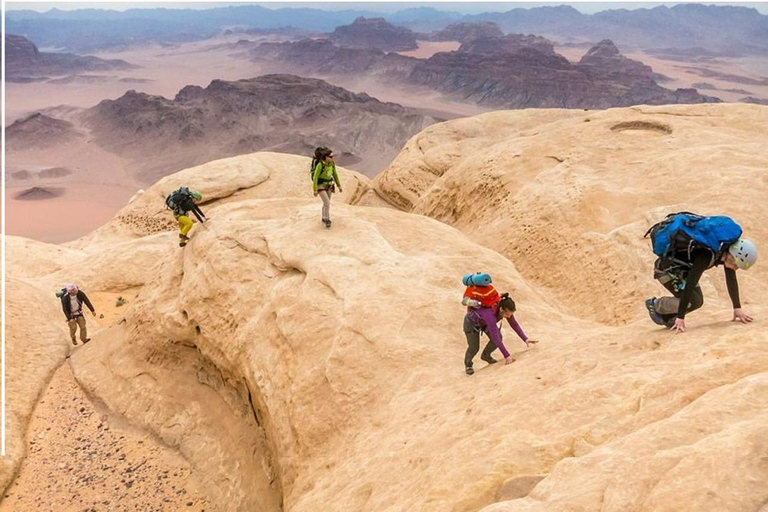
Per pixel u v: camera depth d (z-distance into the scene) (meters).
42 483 12.54
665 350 6.63
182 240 16.03
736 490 3.40
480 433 6.12
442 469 5.75
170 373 15.01
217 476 12.14
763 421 3.93
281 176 42.50
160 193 42.22
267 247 14.03
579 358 7.39
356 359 10.06
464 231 23.66
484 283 8.25
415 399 8.48
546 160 23.05
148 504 11.83
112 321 21.70
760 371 5.23
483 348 9.80
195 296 14.38
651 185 18.45
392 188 40.03
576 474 4.29
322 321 11.23
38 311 19.58
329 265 12.40
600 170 20.59
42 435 14.09
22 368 16.22
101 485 12.46
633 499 3.67
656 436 4.36
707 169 18.14
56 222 173.75
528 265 18.61
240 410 13.05
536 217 19.58
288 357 11.13
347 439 8.96
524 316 11.17
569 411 5.90
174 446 13.41
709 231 6.21
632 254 15.45
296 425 9.86
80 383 16.06
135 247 27.81
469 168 26.14
